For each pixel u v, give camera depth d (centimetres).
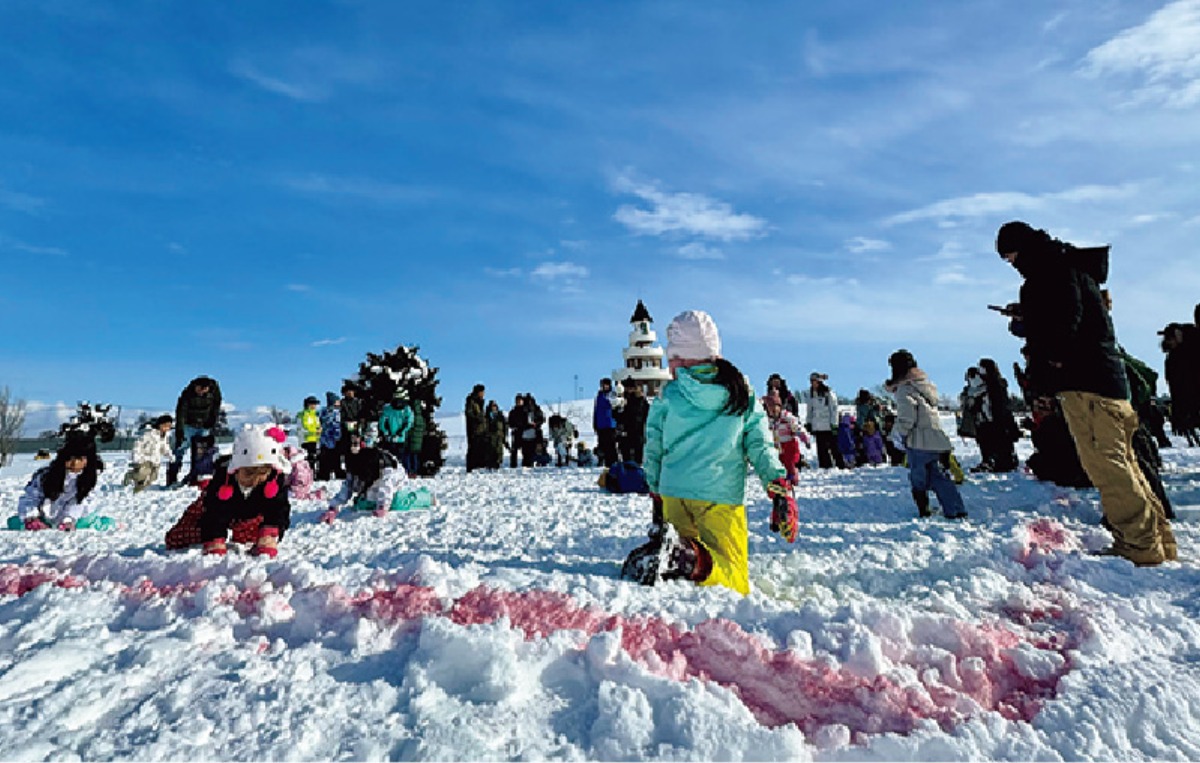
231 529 436
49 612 252
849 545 468
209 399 1145
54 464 671
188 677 203
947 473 610
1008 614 304
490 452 1571
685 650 233
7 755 157
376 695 195
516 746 175
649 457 371
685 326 363
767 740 177
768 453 341
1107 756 189
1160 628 285
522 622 247
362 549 500
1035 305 427
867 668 223
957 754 184
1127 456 409
